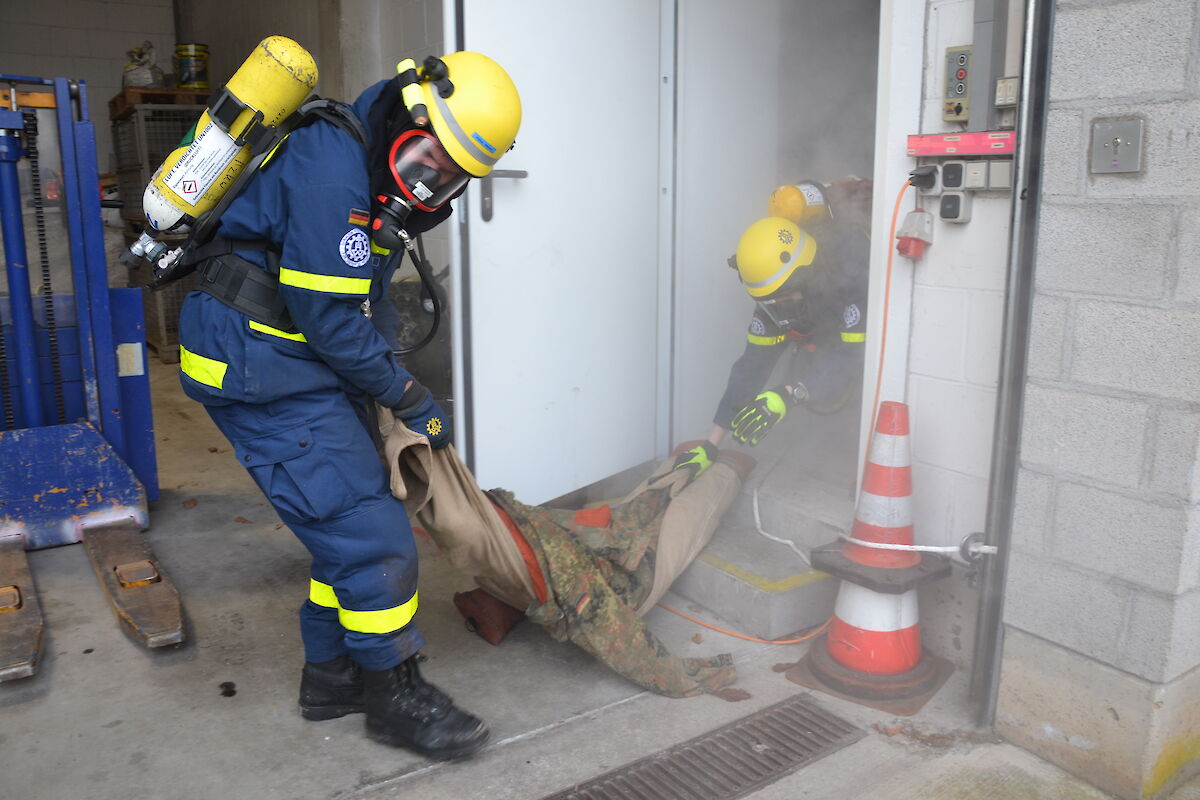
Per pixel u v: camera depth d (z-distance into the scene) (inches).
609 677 99.8
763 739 88.4
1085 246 77.5
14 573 117.8
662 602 116.3
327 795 80.0
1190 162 70.4
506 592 101.2
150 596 111.7
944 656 101.6
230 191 73.8
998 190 88.8
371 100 75.1
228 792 80.4
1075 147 77.3
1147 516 75.9
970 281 92.8
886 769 83.9
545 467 129.4
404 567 82.2
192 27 332.5
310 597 88.1
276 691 96.6
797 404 118.3
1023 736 87.3
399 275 196.1
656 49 131.3
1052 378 81.0
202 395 77.5
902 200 97.4
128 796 79.7
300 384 76.6
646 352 138.5
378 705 85.3
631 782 81.7
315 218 70.4
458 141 72.5
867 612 95.6
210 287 75.9
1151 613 76.5
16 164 128.0
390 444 82.7
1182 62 70.0
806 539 115.8
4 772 82.7
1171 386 73.4
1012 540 85.7
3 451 128.6
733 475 121.0
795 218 114.2
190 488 158.9
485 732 84.8
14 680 97.5
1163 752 79.4
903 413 94.5
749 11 139.8
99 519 135.9
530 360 125.0
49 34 333.4
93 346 136.9
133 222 255.8
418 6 181.2
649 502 114.0
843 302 116.3
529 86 117.8
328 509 77.4
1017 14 84.6
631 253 133.7
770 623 105.9
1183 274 71.8
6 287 132.4
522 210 120.3
